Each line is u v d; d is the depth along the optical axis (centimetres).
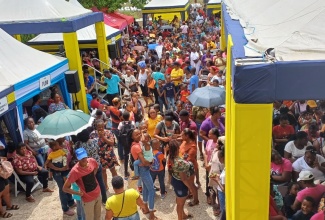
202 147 907
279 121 731
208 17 3078
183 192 598
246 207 369
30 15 1153
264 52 351
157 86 1185
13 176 781
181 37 2292
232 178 388
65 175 649
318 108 817
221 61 1262
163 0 2772
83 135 640
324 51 341
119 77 1280
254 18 534
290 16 443
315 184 509
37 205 731
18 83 789
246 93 329
